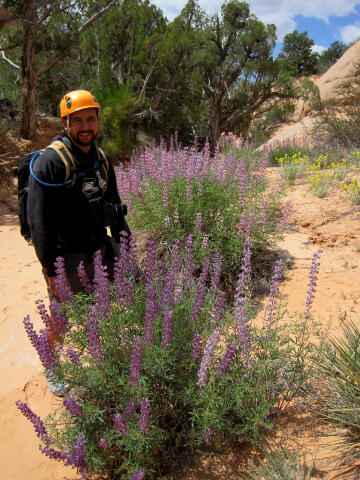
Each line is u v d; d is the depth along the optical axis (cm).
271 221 555
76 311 297
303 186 820
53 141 307
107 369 264
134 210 555
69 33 1225
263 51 2619
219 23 2706
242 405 273
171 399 291
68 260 328
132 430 238
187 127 1934
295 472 242
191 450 283
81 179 311
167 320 254
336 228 604
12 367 405
